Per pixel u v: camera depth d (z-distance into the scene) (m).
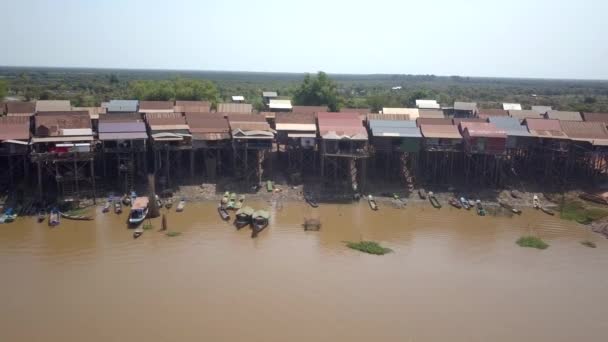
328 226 63.31
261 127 78.12
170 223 61.69
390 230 62.88
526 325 41.81
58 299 43.12
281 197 72.38
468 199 74.69
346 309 43.00
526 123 82.56
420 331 40.25
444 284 48.47
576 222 67.94
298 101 119.62
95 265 49.75
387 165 78.94
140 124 73.50
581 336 40.56
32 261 50.16
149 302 43.00
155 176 72.75
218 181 74.62
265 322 40.53
